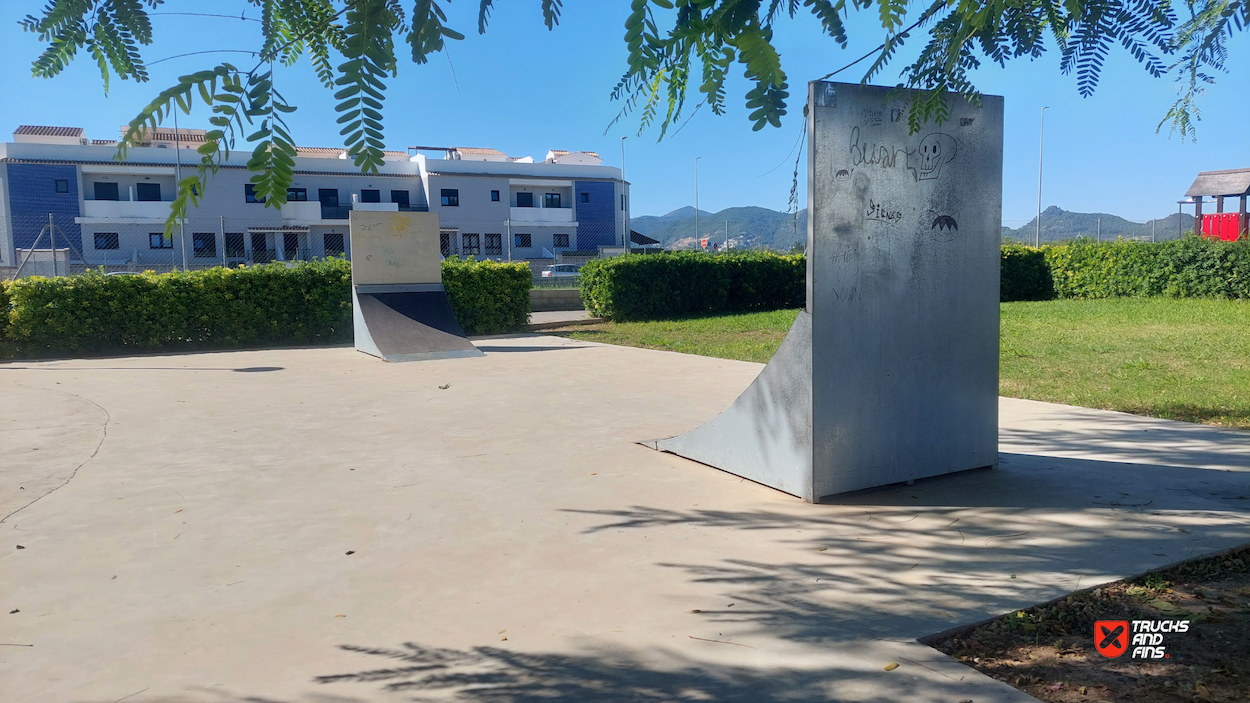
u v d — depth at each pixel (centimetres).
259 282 1455
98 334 1342
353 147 104
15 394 897
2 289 1300
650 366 1075
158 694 263
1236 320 1435
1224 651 280
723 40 130
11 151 3666
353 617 320
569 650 287
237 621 318
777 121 131
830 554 379
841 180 454
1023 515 429
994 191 511
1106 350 1091
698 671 270
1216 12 151
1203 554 365
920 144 479
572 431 665
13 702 260
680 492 488
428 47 107
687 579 352
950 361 503
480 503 470
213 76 97
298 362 1188
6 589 354
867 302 469
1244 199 2466
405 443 629
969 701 247
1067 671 270
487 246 4872
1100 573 348
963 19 161
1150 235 2403
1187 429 618
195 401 838
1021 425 652
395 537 414
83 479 532
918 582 343
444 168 4659
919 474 496
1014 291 2333
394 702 254
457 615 320
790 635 295
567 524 430
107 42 111
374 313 1294
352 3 101
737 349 1264
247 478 531
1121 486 476
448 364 1131
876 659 275
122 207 3819
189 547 404
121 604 336
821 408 459
